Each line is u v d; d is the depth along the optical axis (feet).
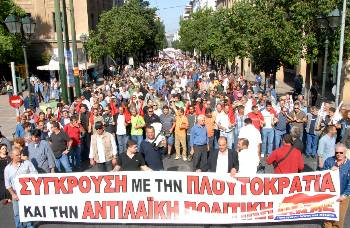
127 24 134.82
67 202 24.99
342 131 34.88
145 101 55.67
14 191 24.97
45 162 29.40
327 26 51.60
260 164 38.60
